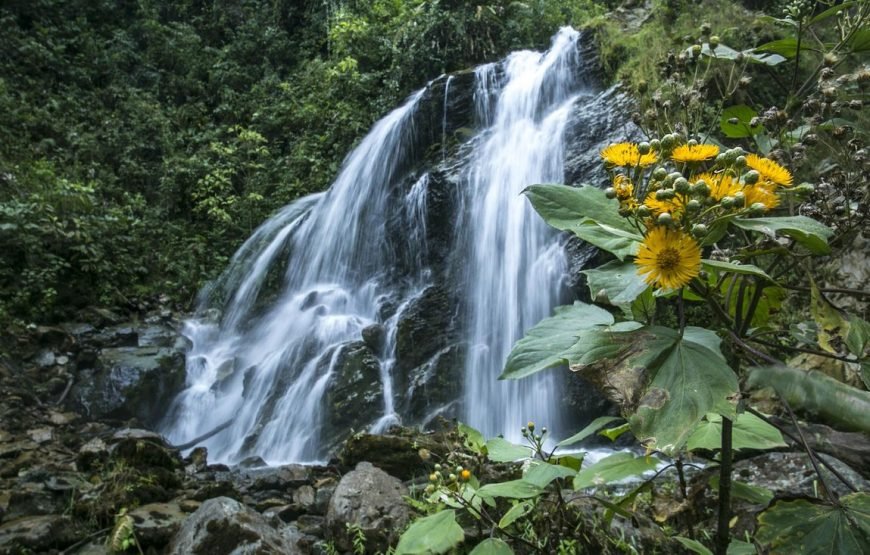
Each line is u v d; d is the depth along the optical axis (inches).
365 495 122.7
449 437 113.3
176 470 159.8
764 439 61.2
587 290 245.4
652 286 49.4
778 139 62.1
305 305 325.4
